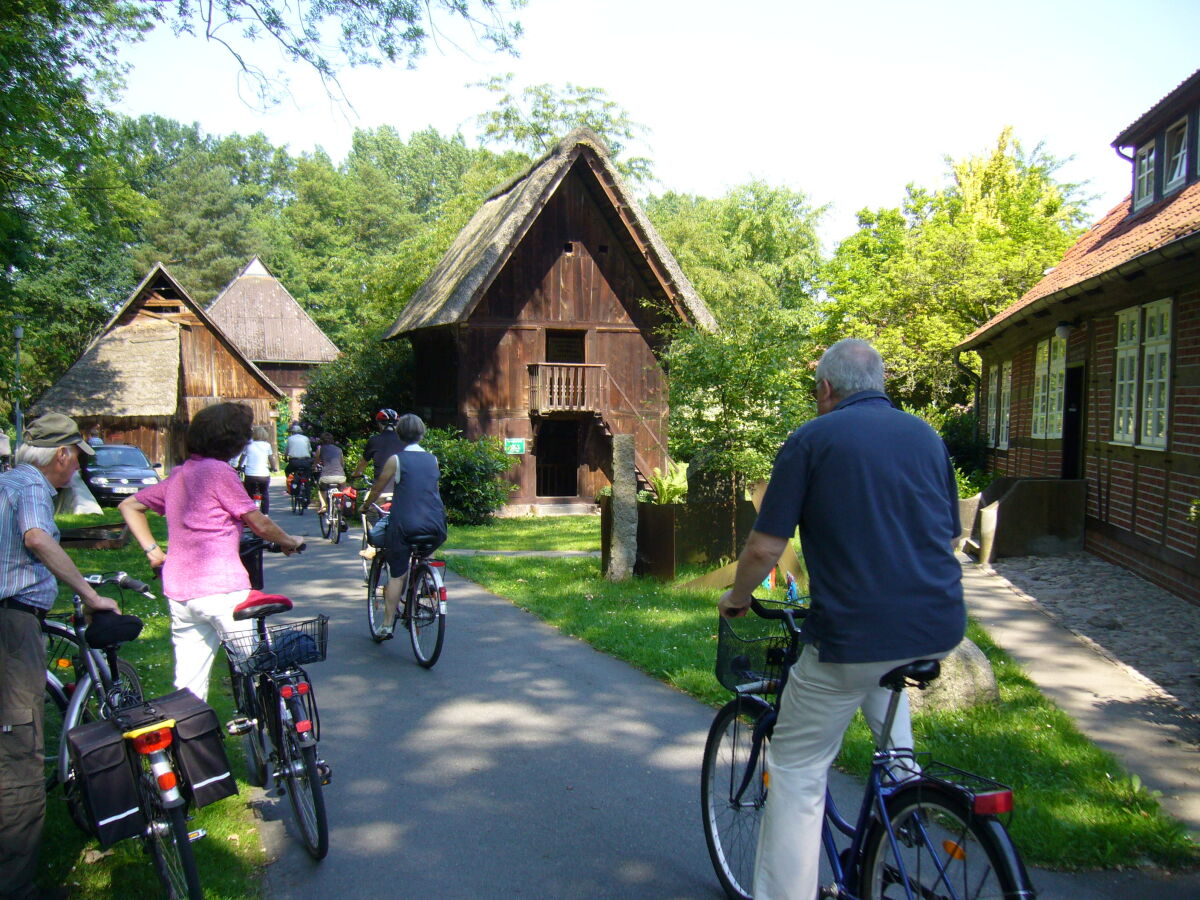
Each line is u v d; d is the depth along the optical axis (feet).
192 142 268.21
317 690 21.67
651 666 22.93
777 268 154.71
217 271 218.59
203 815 14.61
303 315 181.88
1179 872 12.76
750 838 11.93
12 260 53.52
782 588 28.81
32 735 11.75
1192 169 37.40
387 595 24.50
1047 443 49.08
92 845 13.76
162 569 14.93
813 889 10.14
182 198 228.63
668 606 30.07
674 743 18.10
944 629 9.37
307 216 234.17
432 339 84.12
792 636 11.09
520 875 12.98
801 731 10.04
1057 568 37.37
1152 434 34.42
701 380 34.42
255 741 15.90
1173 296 32.37
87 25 46.73
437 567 23.44
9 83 42.86
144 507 14.84
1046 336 49.85
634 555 34.94
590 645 25.70
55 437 13.29
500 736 18.52
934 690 19.07
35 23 44.01
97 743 11.21
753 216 157.07
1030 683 21.20
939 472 9.86
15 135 43.91
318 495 53.83
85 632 13.12
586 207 77.46
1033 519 40.63
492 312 75.82
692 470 34.73
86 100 49.67
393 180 273.95
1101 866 12.87
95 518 56.24
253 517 14.89
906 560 9.40
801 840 10.07
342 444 96.37
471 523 65.46
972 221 108.17
